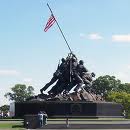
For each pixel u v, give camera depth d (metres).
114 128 80.75
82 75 117.00
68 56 117.06
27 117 83.31
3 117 119.50
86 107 108.88
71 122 92.19
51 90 116.81
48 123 87.56
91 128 80.75
